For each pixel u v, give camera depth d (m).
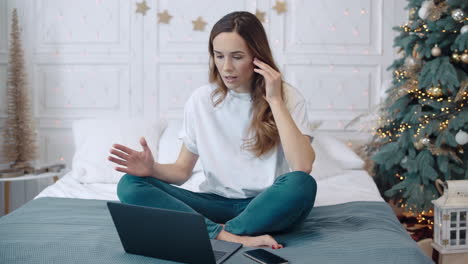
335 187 2.46
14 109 3.22
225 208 1.79
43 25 3.40
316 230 1.66
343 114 3.38
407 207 2.63
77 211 1.92
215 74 1.84
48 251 1.42
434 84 2.49
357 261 1.37
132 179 1.67
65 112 3.45
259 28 1.69
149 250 1.38
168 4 3.37
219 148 1.83
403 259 1.39
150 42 3.40
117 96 3.44
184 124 1.93
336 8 3.32
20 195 3.50
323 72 3.36
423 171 2.58
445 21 2.46
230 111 1.83
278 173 1.83
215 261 1.31
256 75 1.79
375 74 3.36
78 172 2.68
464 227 2.29
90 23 3.40
